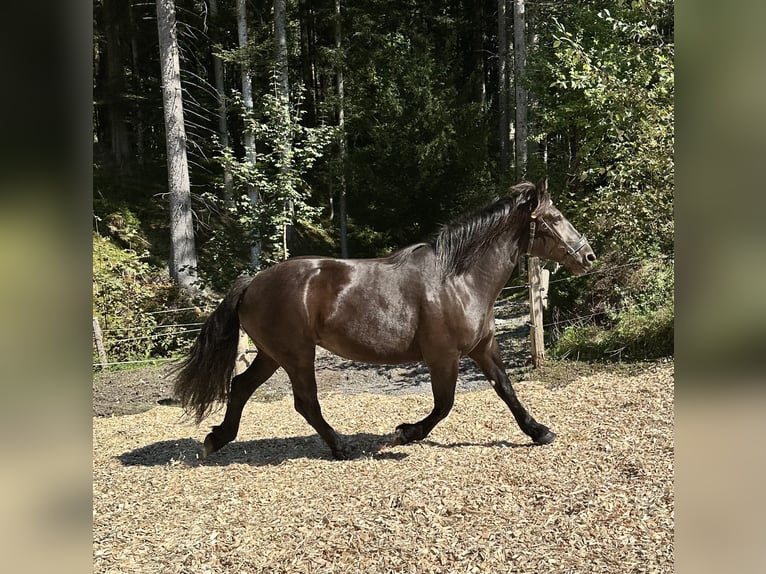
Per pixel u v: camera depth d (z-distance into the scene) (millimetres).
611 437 4402
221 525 3260
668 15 8000
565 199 8703
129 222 15734
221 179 14195
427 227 16656
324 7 17969
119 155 18375
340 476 3975
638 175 7422
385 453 4441
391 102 16078
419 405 6039
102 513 3531
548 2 13086
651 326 6941
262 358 4641
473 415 5398
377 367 8719
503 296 13547
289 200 9648
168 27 12219
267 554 2912
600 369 6723
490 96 22156
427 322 4160
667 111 7152
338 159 17344
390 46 16797
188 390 4379
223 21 16594
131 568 2828
